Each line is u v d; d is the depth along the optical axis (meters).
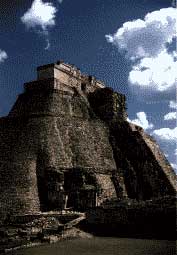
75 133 67.12
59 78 76.31
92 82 85.69
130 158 70.75
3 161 58.59
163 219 44.56
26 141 60.56
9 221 49.44
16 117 66.12
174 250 34.62
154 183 67.06
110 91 78.75
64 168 59.03
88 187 56.34
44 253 34.28
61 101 72.38
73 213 50.16
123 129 73.81
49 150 59.62
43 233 41.66
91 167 63.09
